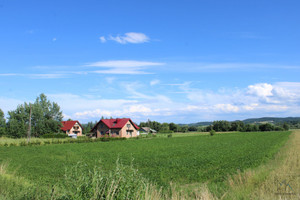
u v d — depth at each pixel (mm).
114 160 25766
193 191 12422
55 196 7441
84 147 43219
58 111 83500
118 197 6621
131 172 7684
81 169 7754
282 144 45125
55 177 16844
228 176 15773
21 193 8891
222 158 26375
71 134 87062
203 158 26609
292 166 18000
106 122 80250
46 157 28953
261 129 138125
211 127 151875
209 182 15297
